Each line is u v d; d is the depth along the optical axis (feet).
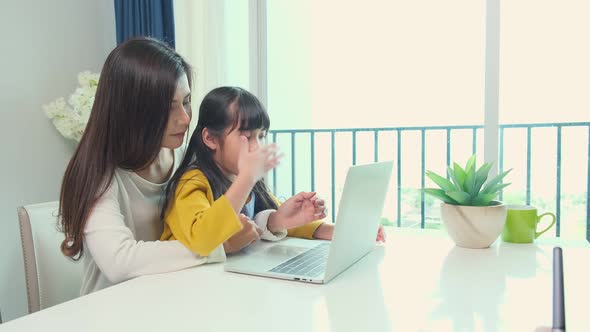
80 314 2.14
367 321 2.04
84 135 3.33
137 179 3.51
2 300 6.35
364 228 3.09
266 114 3.93
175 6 7.11
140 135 3.25
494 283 2.64
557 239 4.74
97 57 7.80
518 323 2.01
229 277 2.77
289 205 3.73
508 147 10.50
